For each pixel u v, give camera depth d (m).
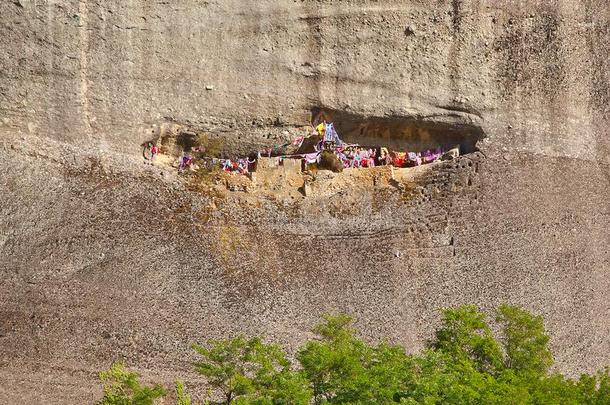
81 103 34.59
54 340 30.02
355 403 25.19
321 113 37.22
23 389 28.86
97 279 31.70
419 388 25.84
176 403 29.70
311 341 29.34
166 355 30.92
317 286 34.44
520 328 31.94
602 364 36.41
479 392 26.34
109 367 30.09
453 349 30.23
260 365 29.67
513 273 36.94
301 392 25.75
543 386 28.47
